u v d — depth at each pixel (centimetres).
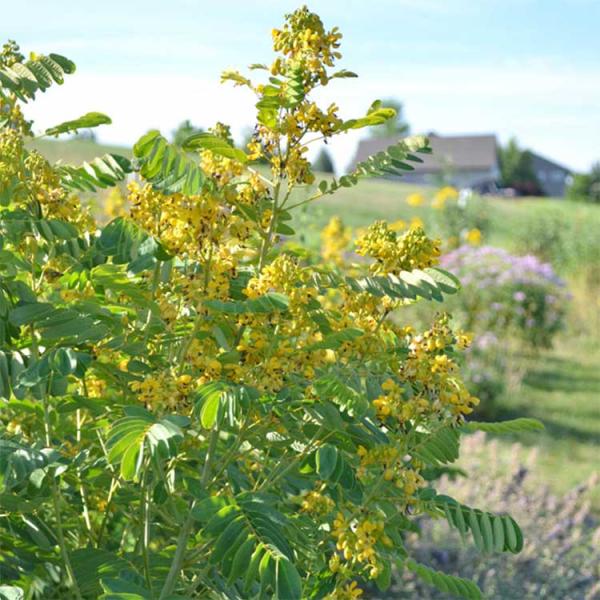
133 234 248
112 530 337
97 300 283
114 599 220
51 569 301
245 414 258
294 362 259
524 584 564
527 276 1282
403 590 538
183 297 250
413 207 3578
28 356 255
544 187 9144
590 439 955
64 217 274
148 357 263
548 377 1234
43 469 251
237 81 260
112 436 213
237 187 277
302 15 257
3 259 259
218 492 282
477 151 7331
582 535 639
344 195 3747
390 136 7525
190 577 302
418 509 250
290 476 295
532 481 750
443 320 255
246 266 285
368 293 267
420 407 247
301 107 254
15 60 275
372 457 255
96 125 287
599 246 1916
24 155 278
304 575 292
